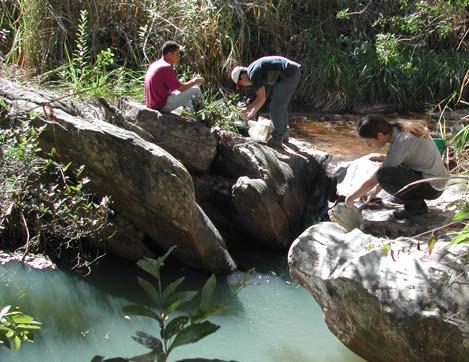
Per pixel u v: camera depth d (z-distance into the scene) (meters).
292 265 4.39
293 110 10.33
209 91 9.35
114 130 5.55
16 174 5.41
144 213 5.69
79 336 4.72
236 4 10.22
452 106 10.65
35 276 5.52
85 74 7.23
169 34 9.58
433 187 5.08
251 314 5.11
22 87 6.32
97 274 5.65
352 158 7.89
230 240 6.51
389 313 3.85
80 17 9.16
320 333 4.82
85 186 5.74
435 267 3.86
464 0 7.61
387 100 10.65
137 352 4.54
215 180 6.63
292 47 11.03
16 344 3.58
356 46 11.09
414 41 11.12
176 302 3.58
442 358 3.76
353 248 4.22
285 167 6.66
